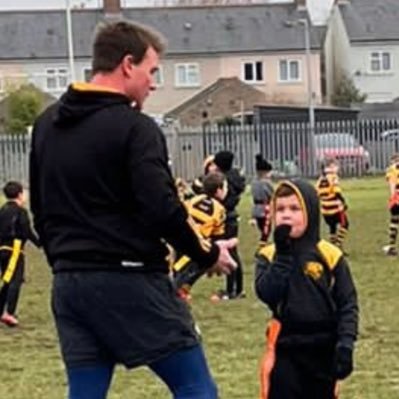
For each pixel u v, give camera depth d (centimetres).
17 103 7075
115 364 604
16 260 1661
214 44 9331
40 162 605
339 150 5969
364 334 1478
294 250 754
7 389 1199
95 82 601
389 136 6022
